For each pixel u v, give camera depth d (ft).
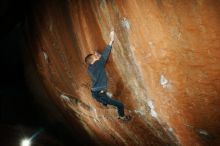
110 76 18.25
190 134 15.90
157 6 13.03
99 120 21.80
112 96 18.83
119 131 20.57
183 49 13.15
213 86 13.01
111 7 15.48
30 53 28.02
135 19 14.48
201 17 11.57
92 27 17.48
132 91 17.42
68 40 20.36
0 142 30.50
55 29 21.44
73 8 18.43
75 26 18.97
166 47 13.85
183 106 15.05
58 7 19.93
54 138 32.73
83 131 26.16
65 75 23.02
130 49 15.83
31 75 30.73
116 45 16.56
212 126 14.33
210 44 11.96
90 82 20.38
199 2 11.30
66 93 24.32
